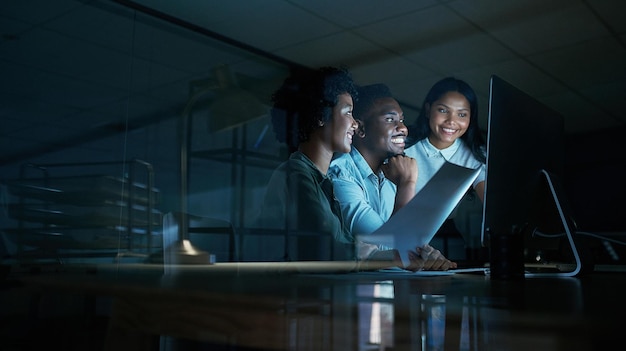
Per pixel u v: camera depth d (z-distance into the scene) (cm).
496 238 93
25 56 404
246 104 134
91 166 461
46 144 447
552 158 129
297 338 45
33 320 159
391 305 45
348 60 443
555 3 344
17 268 180
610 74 471
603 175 647
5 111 423
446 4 346
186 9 354
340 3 344
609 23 372
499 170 104
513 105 110
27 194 365
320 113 228
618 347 34
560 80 488
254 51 421
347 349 44
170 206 479
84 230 368
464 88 325
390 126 258
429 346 43
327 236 195
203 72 442
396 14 360
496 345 40
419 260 128
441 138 320
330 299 47
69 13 359
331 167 238
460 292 61
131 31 383
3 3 344
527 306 46
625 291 64
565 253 134
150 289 56
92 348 128
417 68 459
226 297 49
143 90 449
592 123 627
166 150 479
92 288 63
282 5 347
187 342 108
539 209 122
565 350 36
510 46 413
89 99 450
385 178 253
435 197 124
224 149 496
